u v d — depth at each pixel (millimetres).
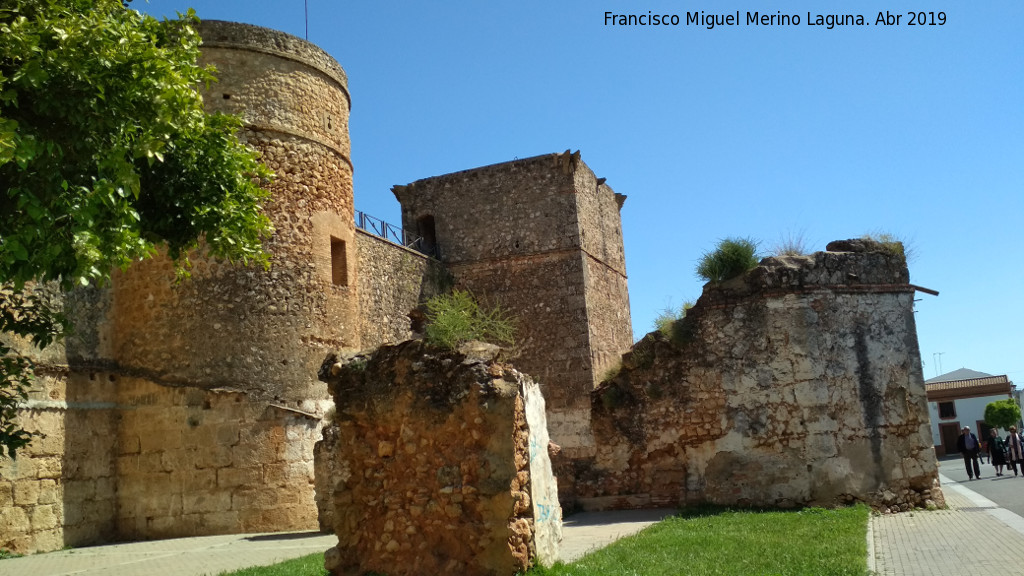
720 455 14547
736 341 14742
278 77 17625
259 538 14281
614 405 15461
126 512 15680
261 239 16672
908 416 14414
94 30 8703
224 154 10992
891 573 8367
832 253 14898
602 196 29328
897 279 15008
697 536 10633
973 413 46219
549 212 26344
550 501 8914
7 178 8672
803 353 14359
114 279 16688
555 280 25859
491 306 26266
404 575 8008
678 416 15008
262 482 15609
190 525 15391
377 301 22484
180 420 15750
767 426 14328
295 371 16562
